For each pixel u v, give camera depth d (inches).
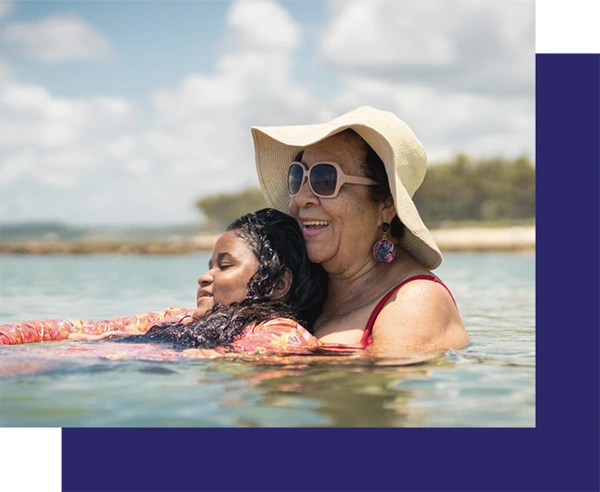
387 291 138.6
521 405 99.4
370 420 92.1
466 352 134.1
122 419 91.4
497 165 1429.6
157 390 103.1
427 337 132.4
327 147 140.7
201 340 131.0
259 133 159.9
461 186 1417.3
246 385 105.7
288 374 112.1
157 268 495.5
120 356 123.8
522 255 719.1
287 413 94.0
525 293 304.8
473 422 92.4
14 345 139.8
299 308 141.4
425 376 113.3
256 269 138.0
